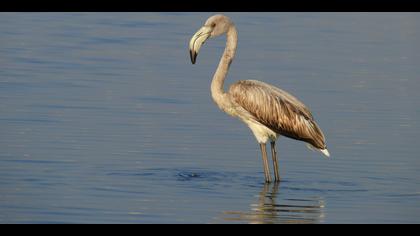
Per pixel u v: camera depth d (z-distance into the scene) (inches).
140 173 552.7
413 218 476.4
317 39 1152.2
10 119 676.7
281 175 569.3
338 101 788.6
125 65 927.7
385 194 527.5
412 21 1381.6
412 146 646.5
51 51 995.3
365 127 700.7
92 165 564.1
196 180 544.1
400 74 929.5
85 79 847.1
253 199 506.9
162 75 880.3
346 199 514.0
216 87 566.6
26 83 816.3
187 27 1223.5
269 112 550.3
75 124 671.1
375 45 1125.7
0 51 978.7
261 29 1211.2
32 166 553.3
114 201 488.7
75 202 481.7
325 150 559.8
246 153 621.9
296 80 870.4
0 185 508.7
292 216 474.9
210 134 666.8
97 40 1085.8
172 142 636.7
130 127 672.4
